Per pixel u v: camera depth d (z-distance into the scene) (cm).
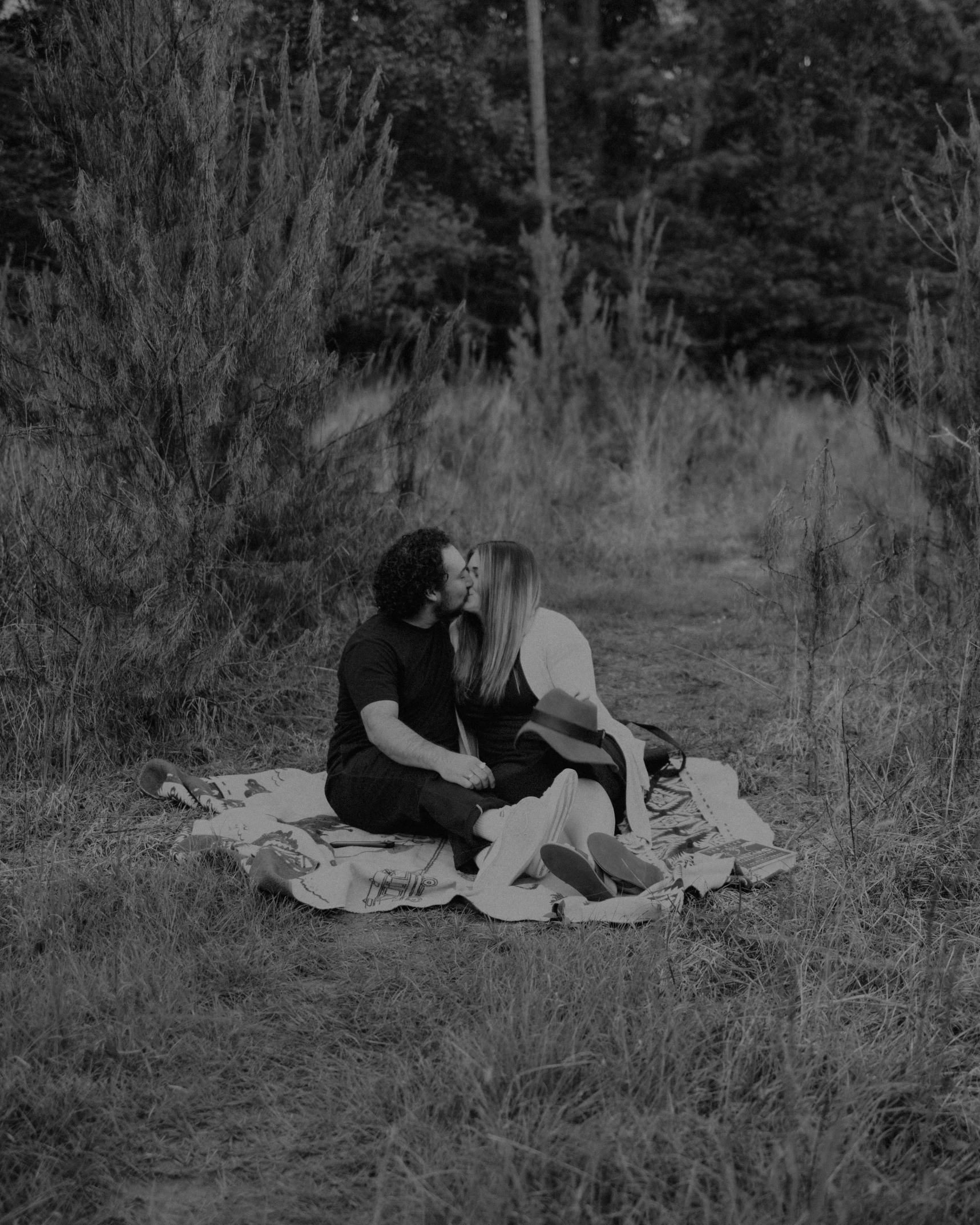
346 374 547
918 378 514
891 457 551
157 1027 247
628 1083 224
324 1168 211
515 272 1633
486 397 931
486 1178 199
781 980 269
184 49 460
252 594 486
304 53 988
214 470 475
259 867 313
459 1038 241
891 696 458
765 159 2036
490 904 307
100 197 425
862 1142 211
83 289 439
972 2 1992
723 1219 189
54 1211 198
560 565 745
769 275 1877
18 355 451
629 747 356
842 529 518
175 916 293
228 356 427
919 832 345
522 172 1720
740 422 1126
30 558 412
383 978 276
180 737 429
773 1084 226
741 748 445
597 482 899
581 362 1048
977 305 502
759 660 564
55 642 404
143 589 418
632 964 271
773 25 2023
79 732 397
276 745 440
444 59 1315
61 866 329
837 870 321
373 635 350
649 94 1961
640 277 1117
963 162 525
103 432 432
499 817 321
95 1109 224
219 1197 205
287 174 514
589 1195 197
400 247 1339
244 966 275
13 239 696
